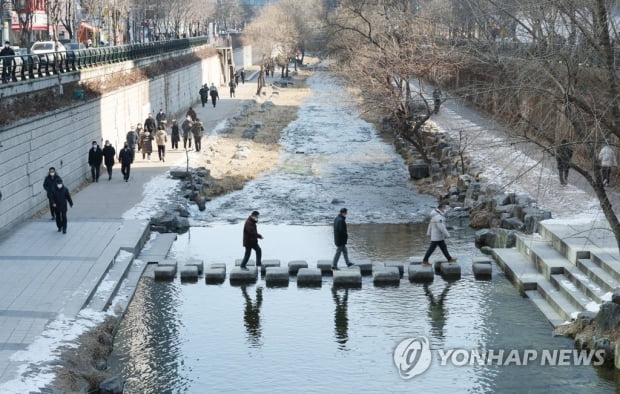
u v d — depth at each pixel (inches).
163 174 1599.4
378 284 959.0
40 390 614.2
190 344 772.0
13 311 790.5
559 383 681.6
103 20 3078.2
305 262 1005.2
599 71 812.0
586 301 818.8
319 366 721.0
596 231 997.2
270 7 5226.4
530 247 998.4
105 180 1542.8
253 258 1065.5
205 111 2871.6
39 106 1286.9
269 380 692.1
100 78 1788.9
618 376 694.5
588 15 832.9
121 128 1915.6
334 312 861.2
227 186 1520.7
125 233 1114.1
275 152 1987.0
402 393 666.2
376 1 1847.9
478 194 1333.7
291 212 1349.7
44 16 2797.7
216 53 4037.9
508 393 664.4
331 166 1798.7
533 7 816.9
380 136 2308.1
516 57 831.7
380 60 1630.2
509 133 821.2
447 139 1866.4
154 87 2349.9
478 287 943.7
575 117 784.9
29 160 1213.7
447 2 1813.5
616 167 1314.0
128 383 685.9
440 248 1002.7
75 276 908.6
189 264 1002.7
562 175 1317.7
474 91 941.8
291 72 5012.3
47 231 1120.8
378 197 1465.3
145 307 876.6
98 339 750.5
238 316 849.5
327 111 2970.0
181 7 4468.5
